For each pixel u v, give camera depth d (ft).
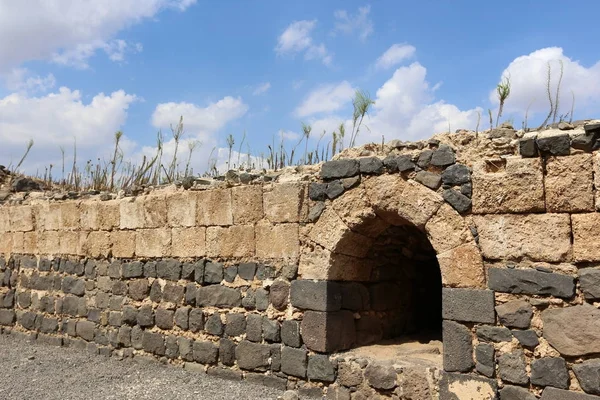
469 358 19.45
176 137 39.96
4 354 33.22
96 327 33.45
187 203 28.96
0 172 46.83
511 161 19.13
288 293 24.79
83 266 34.83
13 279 39.81
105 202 33.65
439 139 21.40
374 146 23.53
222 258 27.37
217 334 27.12
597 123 17.49
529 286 18.49
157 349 29.76
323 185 24.06
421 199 21.04
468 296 19.63
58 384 26.07
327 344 23.32
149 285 30.66
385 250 26.40
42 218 37.96
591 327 17.33
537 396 18.16
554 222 18.21
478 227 19.71
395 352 23.68
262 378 25.21
